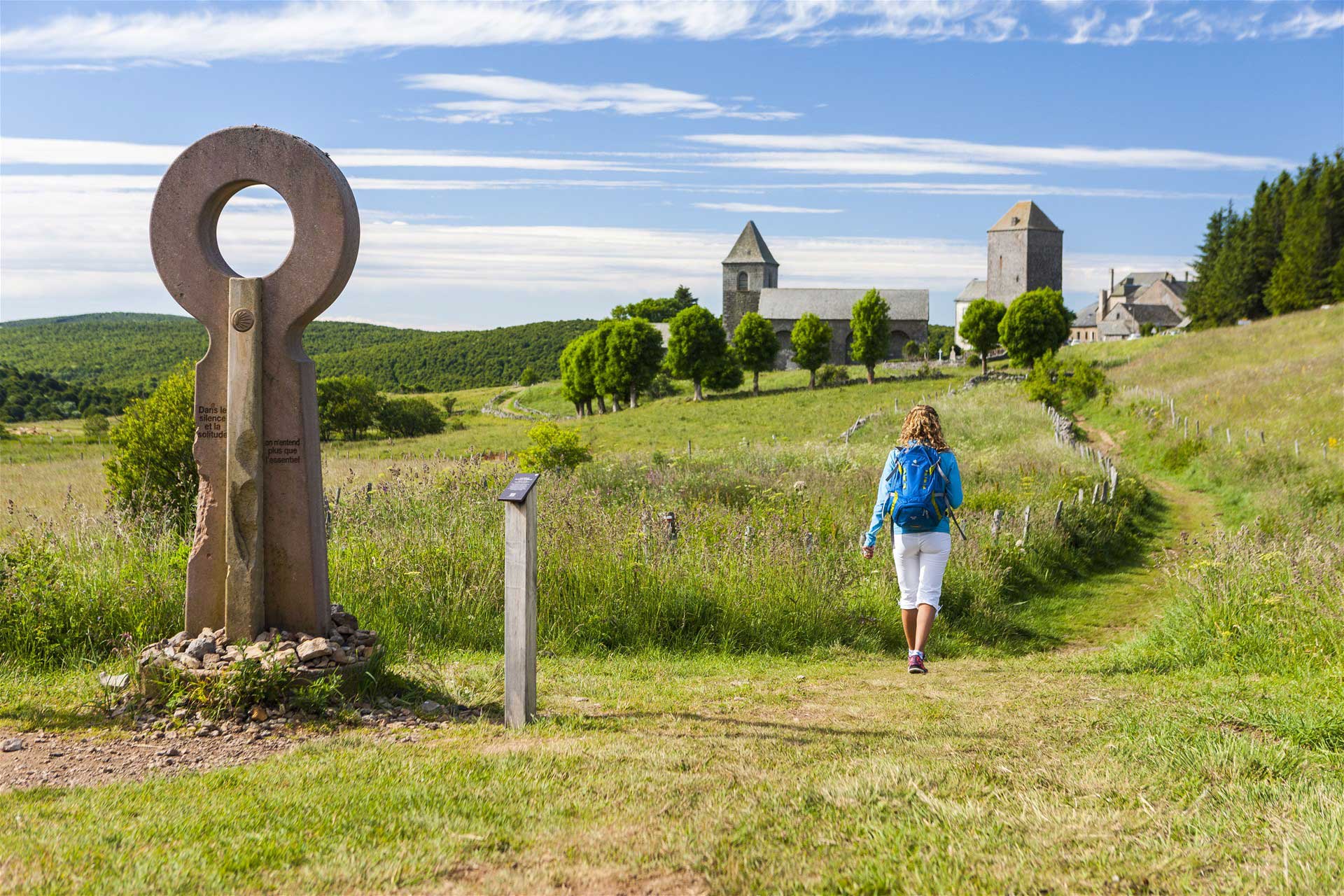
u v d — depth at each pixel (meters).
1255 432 24.55
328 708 5.25
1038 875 2.82
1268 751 4.12
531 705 5.21
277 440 5.72
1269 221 69.56
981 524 12.79
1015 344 63.81
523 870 2.94
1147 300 119.56
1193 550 10.24
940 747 4.61
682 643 8.15
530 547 5.14
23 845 3.16
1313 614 7.10
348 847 3.14
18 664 6.32
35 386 75.38
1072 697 5.95
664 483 17.80
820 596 8.77
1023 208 116.56
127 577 7.27
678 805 3.56
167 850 3.13
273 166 5.61
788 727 5.22
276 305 5.67
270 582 5.76
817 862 2.97
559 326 181.25
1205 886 2.71
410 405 65.75
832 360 108.88
